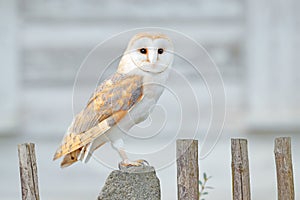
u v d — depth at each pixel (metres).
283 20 10.52
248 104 10.47
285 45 10.49
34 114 10.56
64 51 10.65
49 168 10.36
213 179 10.24
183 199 5.08
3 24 10.62
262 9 10.54
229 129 10.38
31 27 10.66
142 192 4.97
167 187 10.16
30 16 10.69
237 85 10.51
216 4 10.61
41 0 10.71
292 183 5.23
